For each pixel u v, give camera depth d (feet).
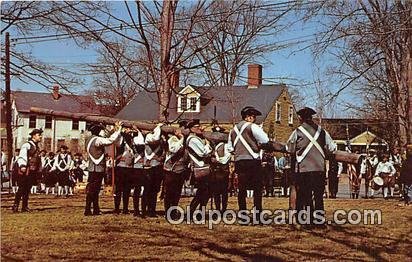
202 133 33.22
